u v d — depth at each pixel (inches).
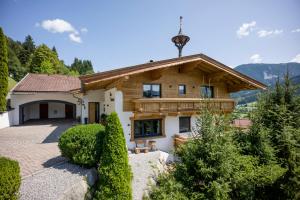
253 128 347.6
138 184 324.8
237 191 278.7
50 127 745.0
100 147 317.1
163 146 552.4
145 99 494.3
